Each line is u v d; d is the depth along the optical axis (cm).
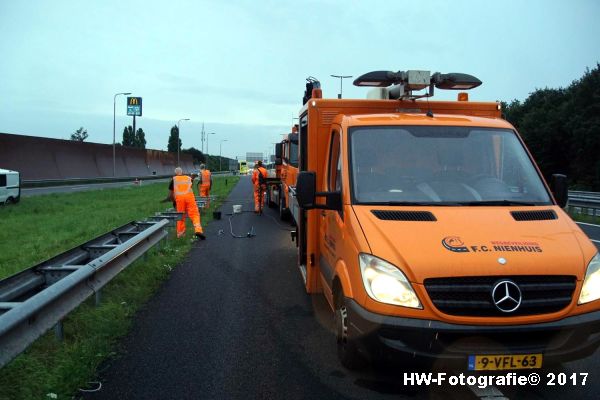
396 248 387
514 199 477
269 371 451
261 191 1833
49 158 3647
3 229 1374
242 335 545
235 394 407
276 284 771
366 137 509
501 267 370
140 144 12050
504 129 539
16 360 434
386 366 453
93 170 4319
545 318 365
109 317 569
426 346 365
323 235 575
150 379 434
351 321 406
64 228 1398
